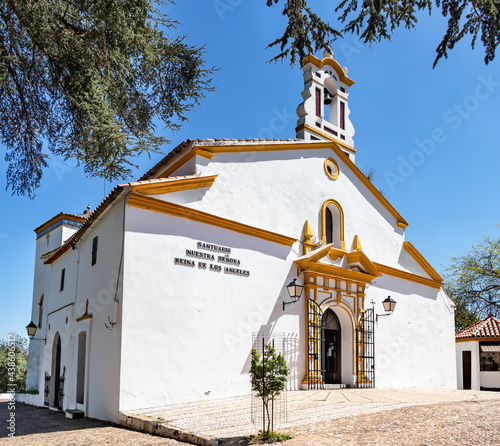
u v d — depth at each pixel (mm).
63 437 8812
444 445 6324
